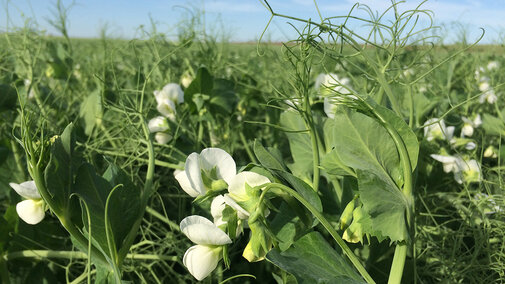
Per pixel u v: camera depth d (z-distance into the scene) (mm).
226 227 178
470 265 264
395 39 216
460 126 417
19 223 280
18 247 281
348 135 175
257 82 503
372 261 281
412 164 174
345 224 187
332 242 300
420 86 554
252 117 519
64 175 197
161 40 514
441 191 361
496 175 366
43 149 193
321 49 194
